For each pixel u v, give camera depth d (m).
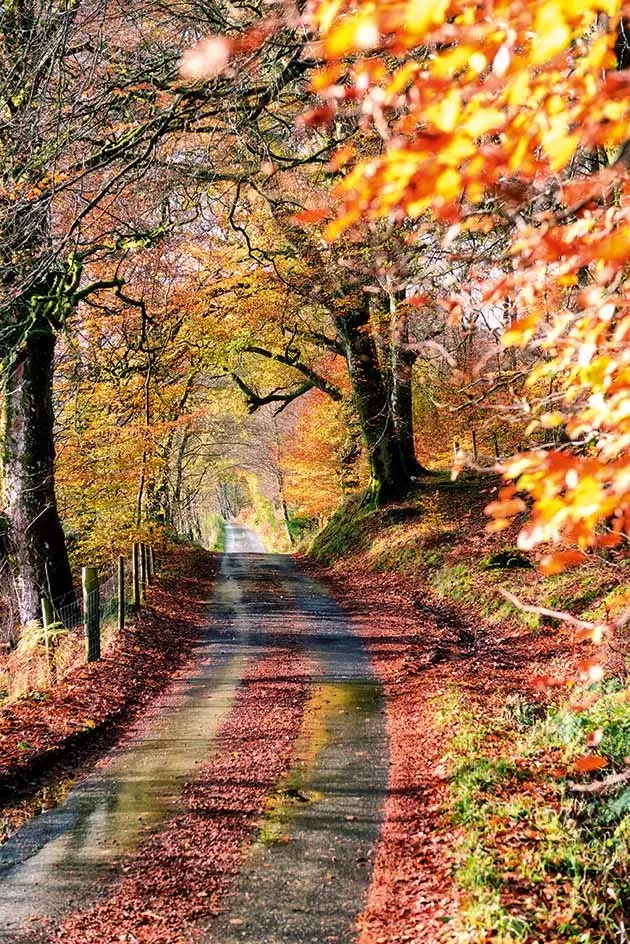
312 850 6.66
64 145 9.27
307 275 19.47
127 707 11.09
